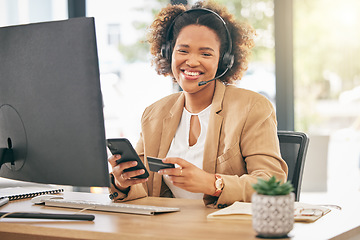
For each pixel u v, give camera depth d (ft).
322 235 4.68
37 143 5.73
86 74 5.29
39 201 6.32
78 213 5.57
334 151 14.40
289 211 4.52
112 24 15.97
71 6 16.30
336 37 14.37
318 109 14.56
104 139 5.35
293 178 7.48
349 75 14.33
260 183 4.60
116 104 15.93
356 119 14.35
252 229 4.83
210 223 5.10
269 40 14.62
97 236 4.86
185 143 7.52
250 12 14.66
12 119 5.88
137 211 5.62
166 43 7.97
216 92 7.39
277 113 14.69
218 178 5.94
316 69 14.48
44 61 5.51
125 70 15.87
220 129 7.13
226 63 7.69
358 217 5.41
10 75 5.80
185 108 7.72
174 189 7.43
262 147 6.71
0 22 15.08
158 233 4.72
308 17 14.47
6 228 5.26
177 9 7.91
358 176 14.33
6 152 5.97
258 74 14.67
